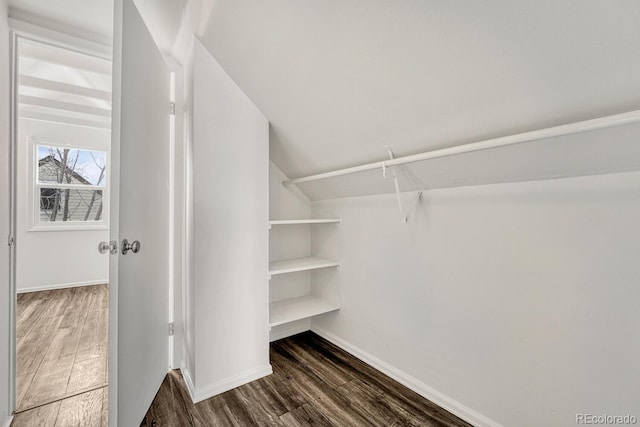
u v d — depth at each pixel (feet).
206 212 4.89
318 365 6.06
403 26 2.96
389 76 3.52
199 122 4.81
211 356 4.97
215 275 5.00
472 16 2.58
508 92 3.01
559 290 3.52
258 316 5.57
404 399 4.98
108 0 4.33
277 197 7.29
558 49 2.48
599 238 3.21
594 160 3.10
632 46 2.23
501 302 4.06
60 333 7.61
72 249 12.45
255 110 5.53
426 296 5.04
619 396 3.12
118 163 3.47
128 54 3.71
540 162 3.45
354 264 6.51
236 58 4.69
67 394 5.02
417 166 4.59
